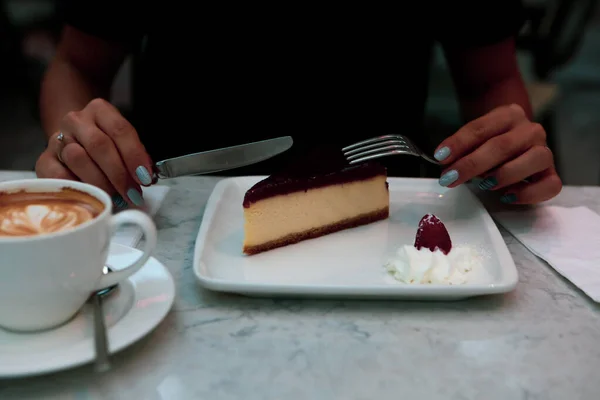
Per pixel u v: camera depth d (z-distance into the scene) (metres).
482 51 1.39
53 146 0.97
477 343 0.65
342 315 0.70
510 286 0.70
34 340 0.59
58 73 1.39
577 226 0.95
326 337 0.66
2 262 0.53
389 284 0.74
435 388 0.58
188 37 1.38
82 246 0.56
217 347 0.63
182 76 1.41
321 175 0.88
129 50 1.49
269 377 0.59
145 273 0.70
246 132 1.43
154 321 0.60
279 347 0.64
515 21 1.37
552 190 0.98
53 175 0.95
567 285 0.78
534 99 2.04
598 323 0.69
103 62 1.43
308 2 1.33
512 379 0.59
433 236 0.81
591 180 2.71
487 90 1.42
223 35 1.36
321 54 1.38
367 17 1.35
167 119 1.45
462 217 0.96
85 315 0.64
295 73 1.39
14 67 3.00
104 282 0.62
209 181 1.14
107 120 0.95
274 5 1.33
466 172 0.95
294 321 0.69
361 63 1.39
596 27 3.42
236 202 1.00
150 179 0.91
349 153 0.96
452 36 1.41
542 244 0.88
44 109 1.33
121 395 0.56
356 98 1.41
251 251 0.83
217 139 1.44
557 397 0.57
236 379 0.58
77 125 0.94
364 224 0.95
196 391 0.57
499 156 0.95
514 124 0.99
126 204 0.99
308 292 0.69
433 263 0.76
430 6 1.39
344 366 0.61
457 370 0.60
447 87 2.06
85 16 1.36
